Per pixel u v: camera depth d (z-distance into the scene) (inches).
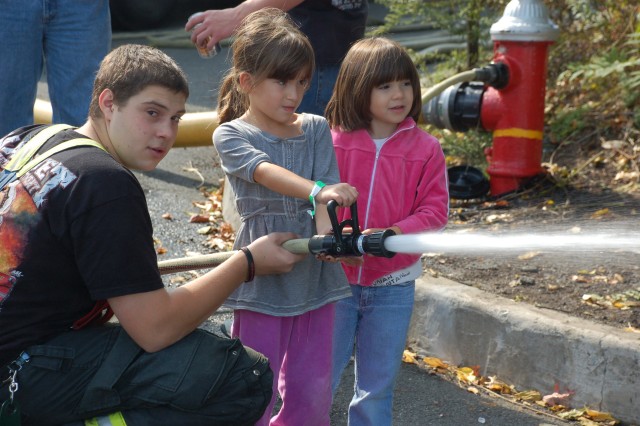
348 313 133.1
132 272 99.4
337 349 133.4
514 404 157.8
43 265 100.3
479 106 244.4
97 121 107.7
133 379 102.6
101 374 101.2
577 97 287.7
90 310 104.3
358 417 133.5
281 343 124.6
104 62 107.4
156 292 101.3
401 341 133.0
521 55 236.7
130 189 100.7
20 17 176.1
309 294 123.6
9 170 105.3
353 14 176.1
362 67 132.0
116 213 99.0
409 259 131.2
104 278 98.6
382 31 305.6
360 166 135.3
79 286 102.3
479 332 168.1
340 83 136.0
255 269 112.9
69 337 103.2
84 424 102.9
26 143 107.5
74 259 100.9
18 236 100.4
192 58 410.3
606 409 152.2
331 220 109.7
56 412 101.8
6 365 101.1
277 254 114.0
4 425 98.1
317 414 126.6
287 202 122.8
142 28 478.3
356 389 135.0
